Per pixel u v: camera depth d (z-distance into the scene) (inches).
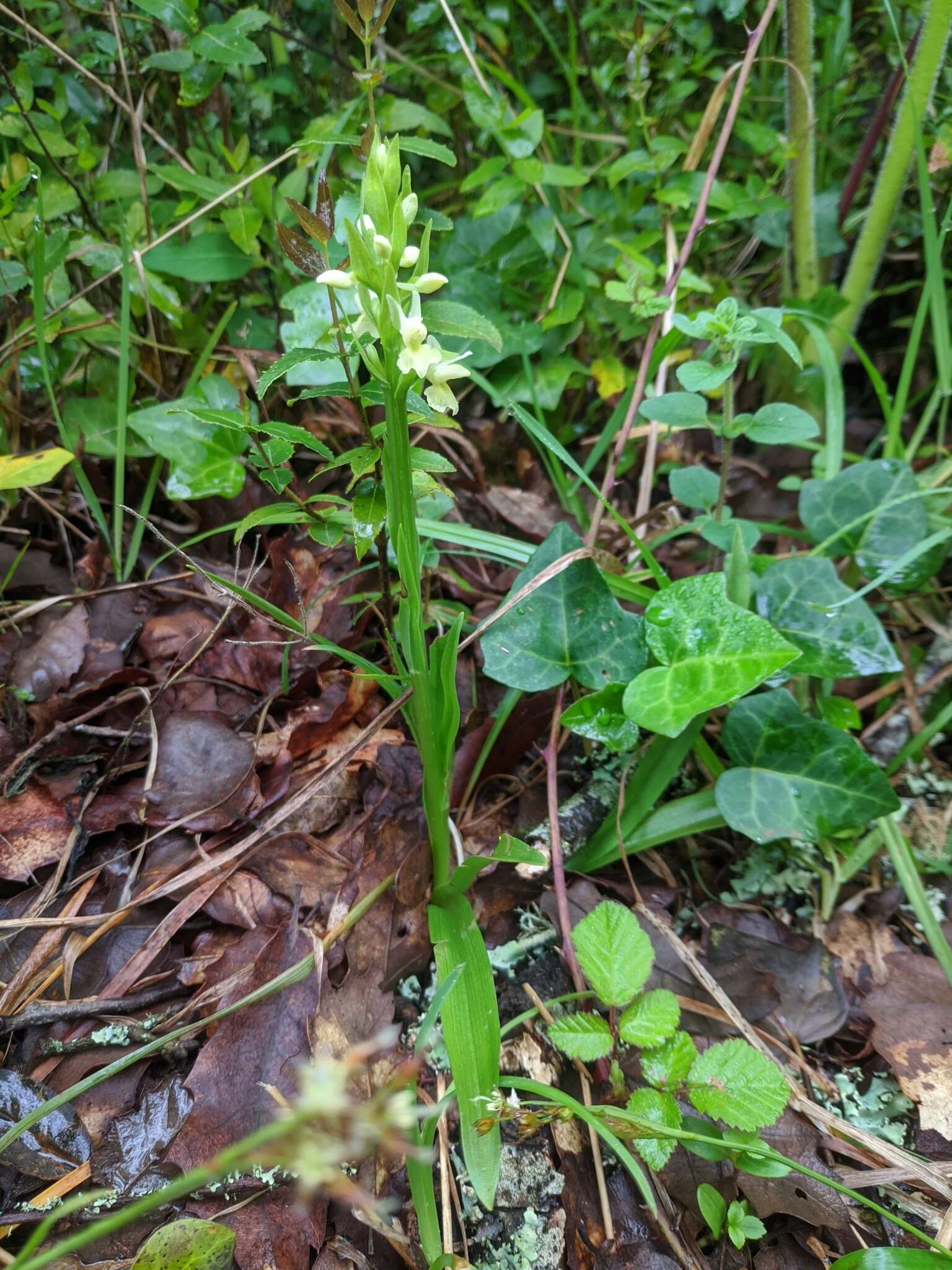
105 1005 10.4
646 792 12.3
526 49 20.6
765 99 18.8
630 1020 10.0
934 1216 9.8
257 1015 10.2
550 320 16.4
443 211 18.9
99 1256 9.0
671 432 16.6
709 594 11.6
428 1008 11.1
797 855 12.9
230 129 18.4
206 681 13.5
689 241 14.8
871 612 12.3
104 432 15.2
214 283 17.5
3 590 14.3
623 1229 9.7
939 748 14.5
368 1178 9.7
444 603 14.5
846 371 20.5
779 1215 9.9
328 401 16.2
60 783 12.1
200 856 11.6
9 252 14.8
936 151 15.2
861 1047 11.4
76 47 17.0
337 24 17.9
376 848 11.9
